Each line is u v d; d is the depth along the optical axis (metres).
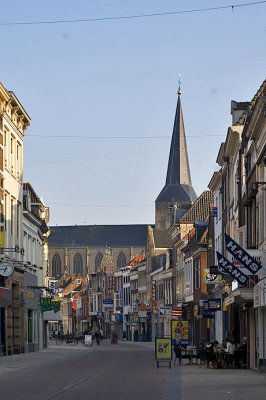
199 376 38.00
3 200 61.41
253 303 42.91
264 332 41.06
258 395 26.73
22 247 69.69
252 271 38.84
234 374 39.62
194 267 95.69
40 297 81.38
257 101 40.38
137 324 156.50
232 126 56.00
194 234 98.69
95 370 42.97
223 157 67.81
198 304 91.00
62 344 114.62
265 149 39.69
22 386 30.67
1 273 55.69
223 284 65.25
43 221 83.00
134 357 63.22
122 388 29.98
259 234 43.78
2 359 56.88
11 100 62.78
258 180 43.62
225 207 68.12
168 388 30.36
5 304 59.91
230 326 60.34
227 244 39.09
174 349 53.06
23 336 69.50
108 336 186.75
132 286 167.00
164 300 128.88
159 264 142.38
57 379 35.06
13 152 66.19
